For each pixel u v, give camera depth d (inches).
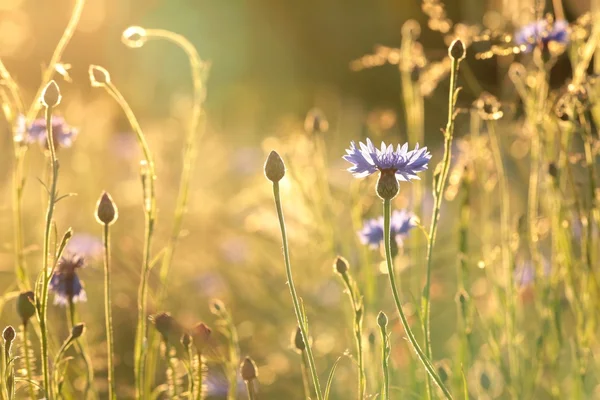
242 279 71.8
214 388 52.8
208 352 46.5
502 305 52.6
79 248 59.7
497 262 56.6
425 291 44.5
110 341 44.1
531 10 51.3
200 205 83.0
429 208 71.8
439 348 63.5
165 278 51.8
